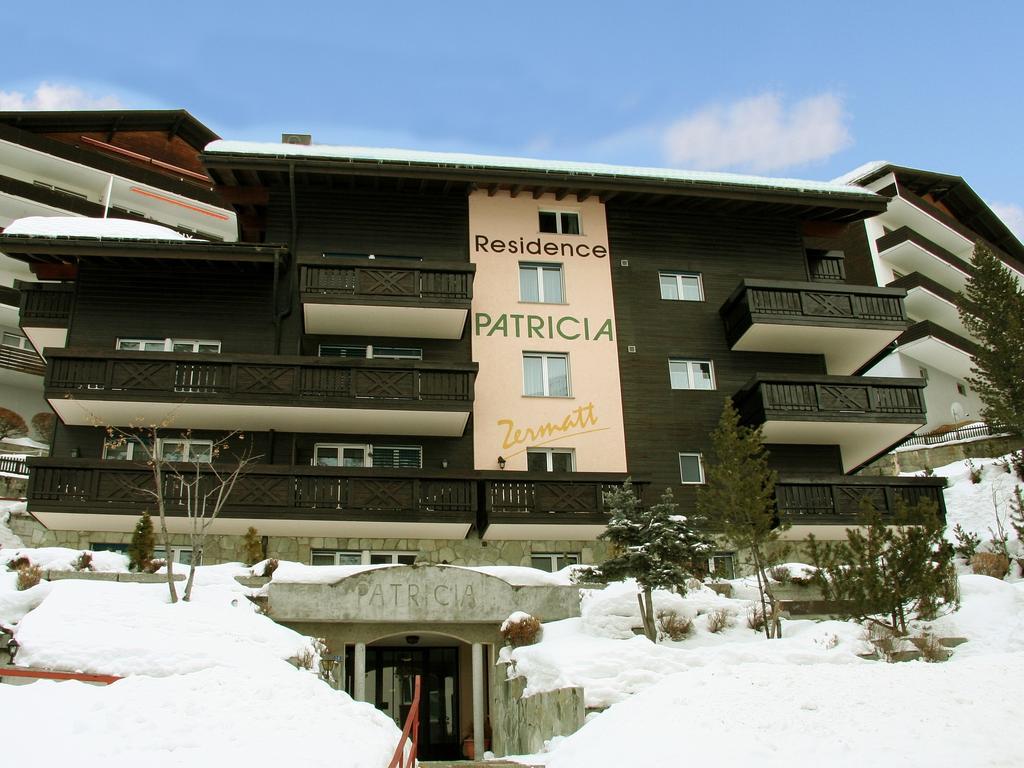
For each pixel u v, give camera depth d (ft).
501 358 82.74
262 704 31.65
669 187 86.07
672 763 29.89
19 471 105.91
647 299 87.35
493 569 57.21
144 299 79.82
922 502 58.65
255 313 80.74
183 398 73.00
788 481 78.59
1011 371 90.33
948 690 34.45
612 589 58.39
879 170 151.64
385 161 81.00
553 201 88.74
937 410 144.77
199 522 69.82
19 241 75.10
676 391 84.48
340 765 27.17
